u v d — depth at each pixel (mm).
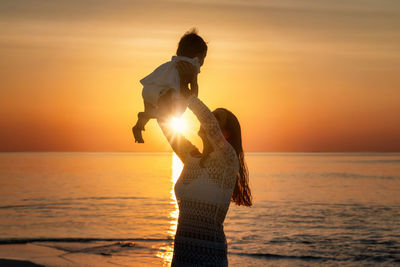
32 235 15336
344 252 13266
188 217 2127
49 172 79312
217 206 2082
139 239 14219
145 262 10148
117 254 11180
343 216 22875
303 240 15359
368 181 55531
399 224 19953
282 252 13047
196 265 2066
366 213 24375
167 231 16688
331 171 85562
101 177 64375
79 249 11844
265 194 37500
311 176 67375
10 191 39469
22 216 21891
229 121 2352
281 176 67688
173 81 2018
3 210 24828
